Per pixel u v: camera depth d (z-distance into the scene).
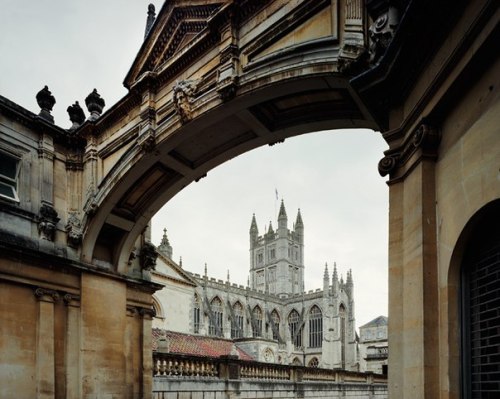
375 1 8.91
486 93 5.69
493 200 5.41
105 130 17.55
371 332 88.31
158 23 15.84
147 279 19.72
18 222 15.79
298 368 26.95
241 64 12.54
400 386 7.45
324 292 96.56
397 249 7.96
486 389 5.82
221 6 13.17
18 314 15.09
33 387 15.04
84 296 16.91
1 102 15.73
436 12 6.28
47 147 17.30
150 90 15.47
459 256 6.43
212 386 20.30
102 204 16.98
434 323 6.77
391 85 8.12
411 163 7.63
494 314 5.75
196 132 14.51
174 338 34.34
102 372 16.91
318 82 11.06
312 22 10.94
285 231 122.12
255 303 93.44
